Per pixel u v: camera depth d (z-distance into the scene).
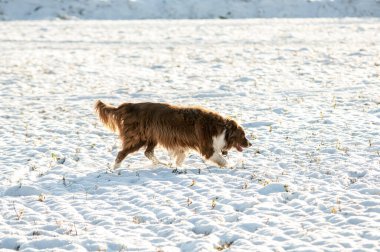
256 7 47.81
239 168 12.04
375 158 12.24
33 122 17.02
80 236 8.73
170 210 9.76
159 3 48.09
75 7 47.31
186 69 25.81
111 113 12.36
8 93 21.48
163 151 13.59
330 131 14.70
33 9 46.66
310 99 18.92
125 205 10.12
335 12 47.25
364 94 19.12
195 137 11.75
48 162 13.01
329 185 10.66
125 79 24.00
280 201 9.98
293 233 8.49
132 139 12.16
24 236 8.82
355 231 8.39
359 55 27.36
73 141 14.82
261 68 25.25
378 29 37.06
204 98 19.88
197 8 47.66
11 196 10.93
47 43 33.84
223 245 8.25
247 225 8.85
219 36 35.75
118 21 44.12
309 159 12.46
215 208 9.74
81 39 35.38
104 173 12.03
